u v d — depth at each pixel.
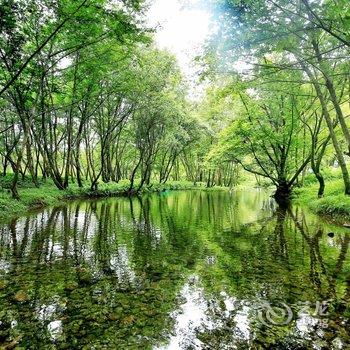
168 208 28.50
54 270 9.73
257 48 13.02
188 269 10.02
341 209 19.33
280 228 17.42
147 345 5.74
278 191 36.69
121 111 46.16
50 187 36.91
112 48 27.20
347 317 6.77
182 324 6.50
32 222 18.30
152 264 10.52
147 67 34.56
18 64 21.97
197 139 61.03
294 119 30.11
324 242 13.82
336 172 40.06
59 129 45.00
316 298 7.75
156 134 50.75
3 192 25.75
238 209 27.72
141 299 7.67
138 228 17.34
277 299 7.71
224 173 89.19
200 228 17.53
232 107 36.97
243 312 7.04
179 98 44.91
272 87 23.03
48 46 27.22
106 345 5.71
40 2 17.02
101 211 24.94
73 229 16.56
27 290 8.09
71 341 5.81
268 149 37.47
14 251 11.88
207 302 7.54
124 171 79.50
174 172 90.81
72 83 34.56
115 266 10.25
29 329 6.19
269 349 5.62
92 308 7.14
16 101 26.00
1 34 18.34
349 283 8.76
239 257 11.43
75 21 18.59
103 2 16.89
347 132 17.39
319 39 15.46
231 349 5.64
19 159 23.88
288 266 10.34
